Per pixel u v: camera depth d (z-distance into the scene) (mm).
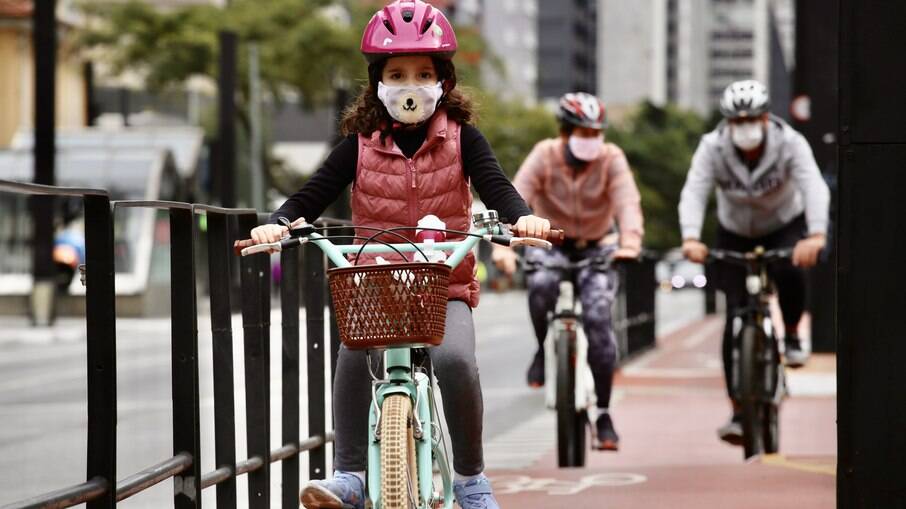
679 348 61094
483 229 11156
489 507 11766
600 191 21969
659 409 32969
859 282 12250
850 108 12242
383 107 12109
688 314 115938
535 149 22219
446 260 11156
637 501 17359
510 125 165500
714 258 21953
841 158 12273
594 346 21484
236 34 84250
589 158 21578
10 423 29812
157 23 116375
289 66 117562
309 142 188000
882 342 12234
